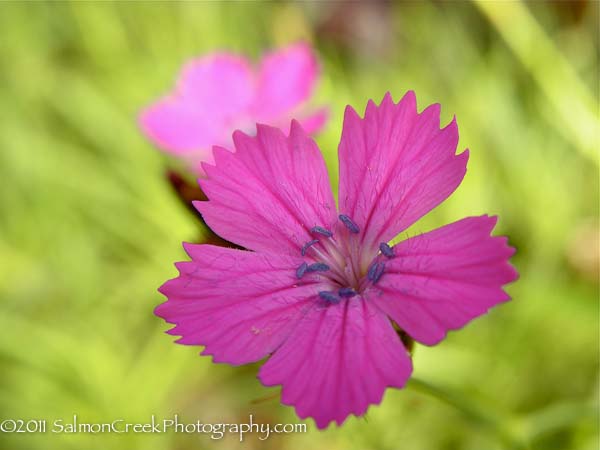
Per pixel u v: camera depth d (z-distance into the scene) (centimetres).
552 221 9
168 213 9
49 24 12
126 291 9
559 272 9
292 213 5
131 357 9
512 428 6
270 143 5
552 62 9
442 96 10
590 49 11
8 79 11
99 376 9
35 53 11
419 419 8
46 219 10
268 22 11
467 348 8
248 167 5
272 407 8
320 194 5
